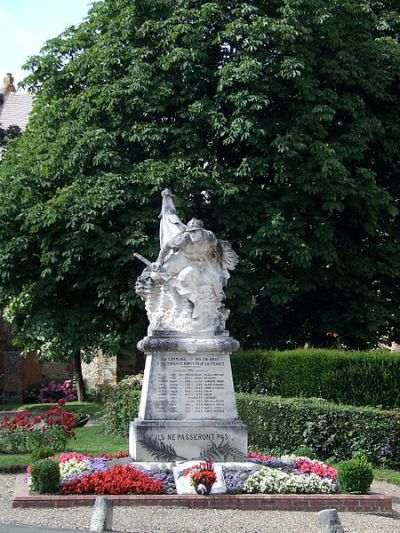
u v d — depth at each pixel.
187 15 25.89
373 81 26.27
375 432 18.97
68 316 26.06
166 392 15.64
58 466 14.03
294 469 15.20
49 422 19.66
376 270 26.84
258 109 24.38
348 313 26.39
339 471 14.54
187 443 15.43
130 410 22.70
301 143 24.16
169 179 24.05
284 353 22.17
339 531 11.60
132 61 26.03
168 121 26.31
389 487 16.88
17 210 25.44
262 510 13.63
